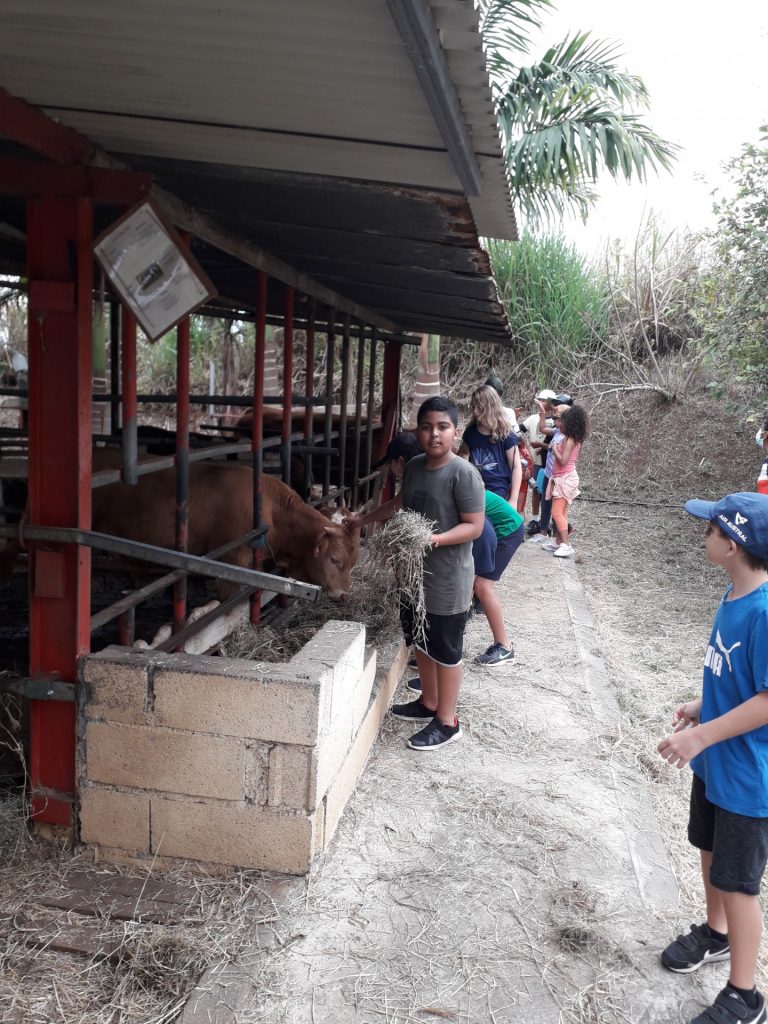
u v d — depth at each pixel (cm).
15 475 413
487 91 220
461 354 1672
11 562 527
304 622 537
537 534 1083
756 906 261
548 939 304
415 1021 260
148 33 208
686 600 848
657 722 535
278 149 288
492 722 488
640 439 1466
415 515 420
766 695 247
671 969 292
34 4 195
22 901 299
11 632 534
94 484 331
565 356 1614
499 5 868
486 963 288
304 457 689
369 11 182
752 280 1023
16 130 264
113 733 320
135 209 299
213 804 318
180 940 278
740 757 258
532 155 877
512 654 595
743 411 1128
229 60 219
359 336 819
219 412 1650
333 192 324
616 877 345
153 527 526
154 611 596
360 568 612
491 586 578
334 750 338
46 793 331
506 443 628
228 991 261
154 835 324
